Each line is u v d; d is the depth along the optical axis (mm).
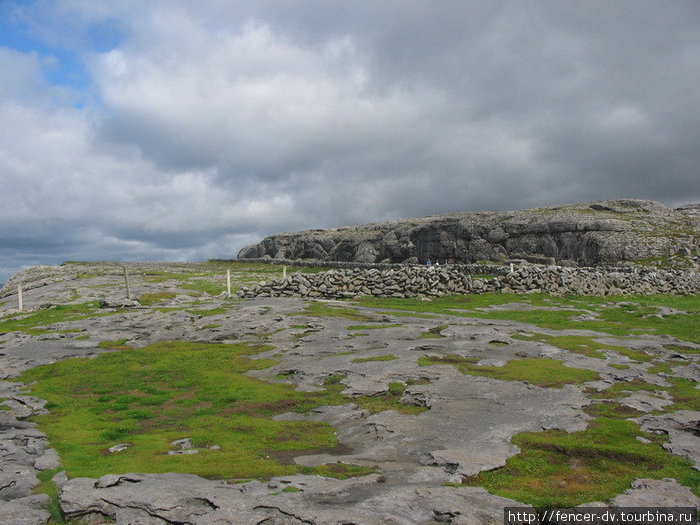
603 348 24625
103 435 15086
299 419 16453
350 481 10750
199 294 54438
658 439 13359
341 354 24234
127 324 33125
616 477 11297
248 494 9984
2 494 11016
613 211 90250
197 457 12641
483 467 11586
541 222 83250
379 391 18188
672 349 24922
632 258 70812
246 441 14125
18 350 27297
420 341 26047
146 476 11023
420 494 9992
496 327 29656
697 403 16453
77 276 73688
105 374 22516
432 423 14906
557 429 14180
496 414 15562
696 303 43469
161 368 23203
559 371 20172
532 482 11031
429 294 44844
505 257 82812
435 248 91625
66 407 18406
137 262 138000
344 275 46781
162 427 15914
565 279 45688
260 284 46906
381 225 116625
